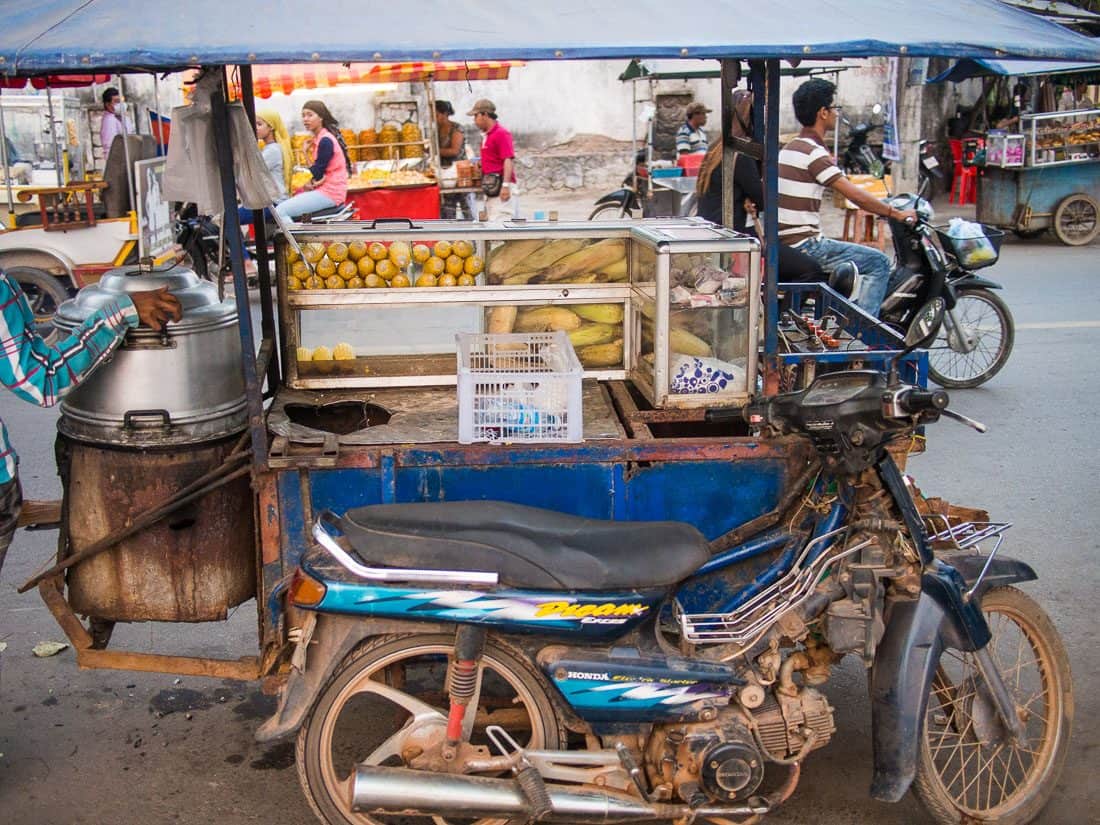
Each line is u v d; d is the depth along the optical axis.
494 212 13.91
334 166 9.79
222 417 3.08
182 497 2.99
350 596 2.57
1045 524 4.96
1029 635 3.05
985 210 12.75
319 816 2.70
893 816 3.04
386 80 10.14
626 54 2.54
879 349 4.03
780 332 4.18
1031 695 3.59
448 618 2.57
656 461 3.06
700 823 2.85
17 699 3.62
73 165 9.67
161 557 3.07
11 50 2.43
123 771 3.23
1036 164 12.02
